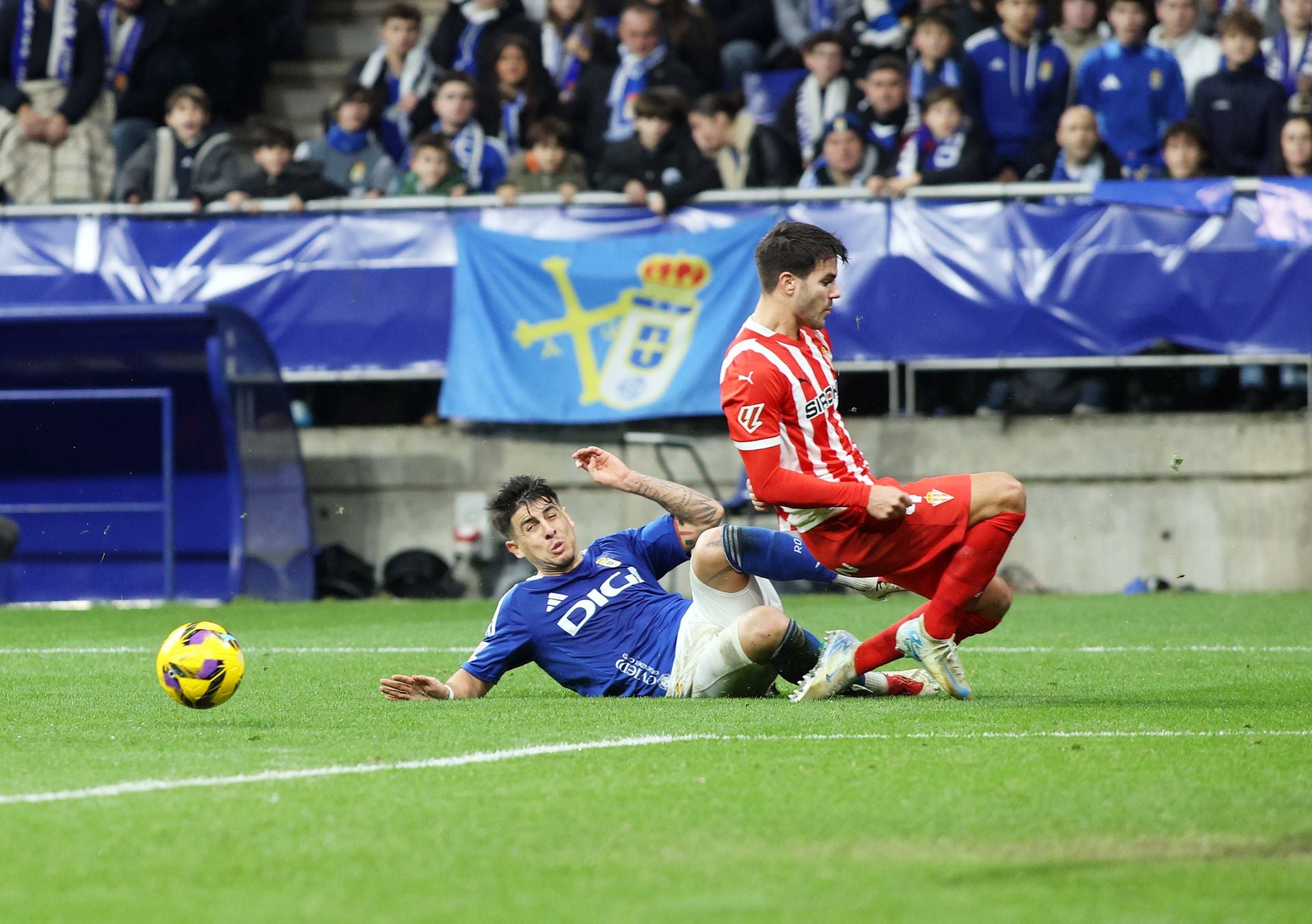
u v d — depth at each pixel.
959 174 46.62
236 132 60.41
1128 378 47.69
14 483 48.47
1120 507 46.44
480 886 10.55
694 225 47.62
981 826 12.24
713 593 20.20
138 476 48.12
